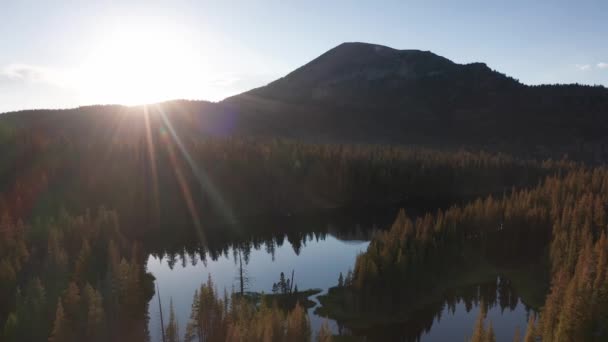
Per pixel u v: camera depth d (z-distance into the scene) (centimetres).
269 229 13112
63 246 8494
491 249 9350
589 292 5544
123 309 6594
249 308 6462
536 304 7538
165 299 8088
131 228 12769
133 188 13562
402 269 7594
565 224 9088
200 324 6012
